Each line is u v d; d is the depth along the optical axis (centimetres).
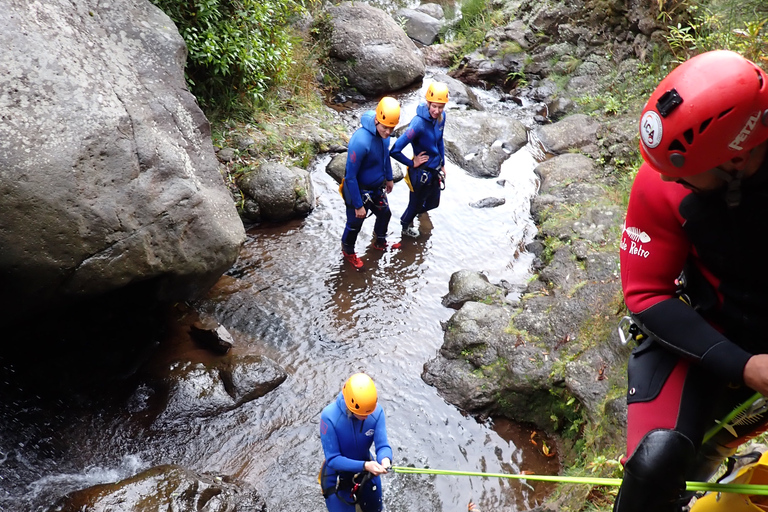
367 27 1124
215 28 816
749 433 198
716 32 762
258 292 697
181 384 570
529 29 1184
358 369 621
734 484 188
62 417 532
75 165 473
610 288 634
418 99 1098
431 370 620
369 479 437
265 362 601
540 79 1144
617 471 445
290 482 512
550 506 466
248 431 552
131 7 589
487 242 799
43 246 458
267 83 950
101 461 511
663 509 181
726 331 180
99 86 511
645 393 190
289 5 1066
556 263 712
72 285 485
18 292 468
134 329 607
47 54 488
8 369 538
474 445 561
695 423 180
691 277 184
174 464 485
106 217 488
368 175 716
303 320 671
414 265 758
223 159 827
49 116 471
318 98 1031
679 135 155
